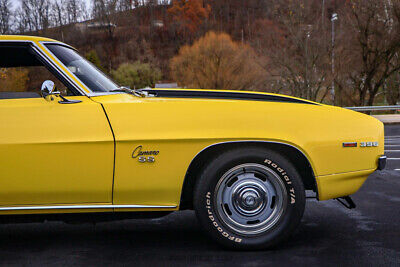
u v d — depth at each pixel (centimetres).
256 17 9538
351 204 336
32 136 293
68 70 318
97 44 10212
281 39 3089
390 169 749
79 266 289
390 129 1797
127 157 297
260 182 308
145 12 12062
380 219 414
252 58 3925
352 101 3219
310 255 304
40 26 10088
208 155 319
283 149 319
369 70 3133
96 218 310
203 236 360
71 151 294
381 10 3006
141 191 301
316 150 309
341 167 314
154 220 421
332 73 2977
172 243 340
